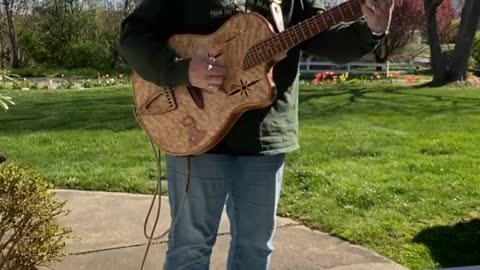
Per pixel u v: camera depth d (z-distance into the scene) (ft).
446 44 86.38
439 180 16.37
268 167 7.48
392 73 62.85
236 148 7.34
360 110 31.12
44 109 33.45
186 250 7.64
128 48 7.20
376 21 6.64
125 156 20.27
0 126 27.17
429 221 13.25
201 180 7.43
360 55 7.22
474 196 14.85
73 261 11.51
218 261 11.35
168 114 7.50
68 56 91.56
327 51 7.43
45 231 9.29
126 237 12.76
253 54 6.93
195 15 7.26
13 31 91.30
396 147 21.12
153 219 13.89
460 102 34.17
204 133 7.29
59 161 19.70
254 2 7.27
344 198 14.83
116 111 31.94
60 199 15.43
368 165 18.33
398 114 29.60
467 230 12.73
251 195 7.55
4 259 8.98
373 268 11.05
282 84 7.45
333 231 12.85
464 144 21.50
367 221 13.32
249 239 7.73
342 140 22.41
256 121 7.30
